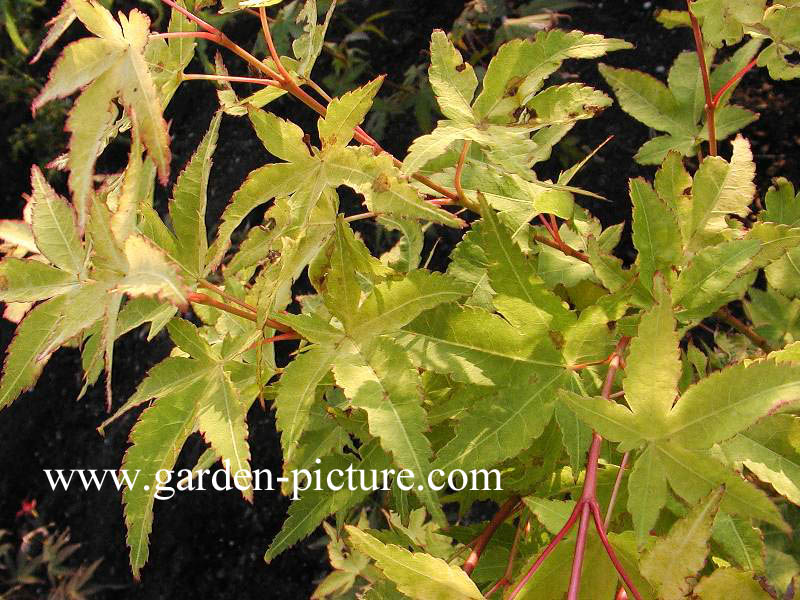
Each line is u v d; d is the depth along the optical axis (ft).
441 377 0.87
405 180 0.73
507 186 0.86
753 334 1.11
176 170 2.67
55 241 0.73
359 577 1.44
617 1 2.15
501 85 0.78
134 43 0.64
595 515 0.59
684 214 0.79
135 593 2.35
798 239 0.75
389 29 2.53
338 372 0.72
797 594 0.81
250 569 2.23
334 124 0.73
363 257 0.76
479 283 0.88
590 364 0.72
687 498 0.61
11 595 2.43
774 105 1.80
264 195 0.74
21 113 2.95
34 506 2.58
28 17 3.05
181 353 0.91
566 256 0.93
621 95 1.10
